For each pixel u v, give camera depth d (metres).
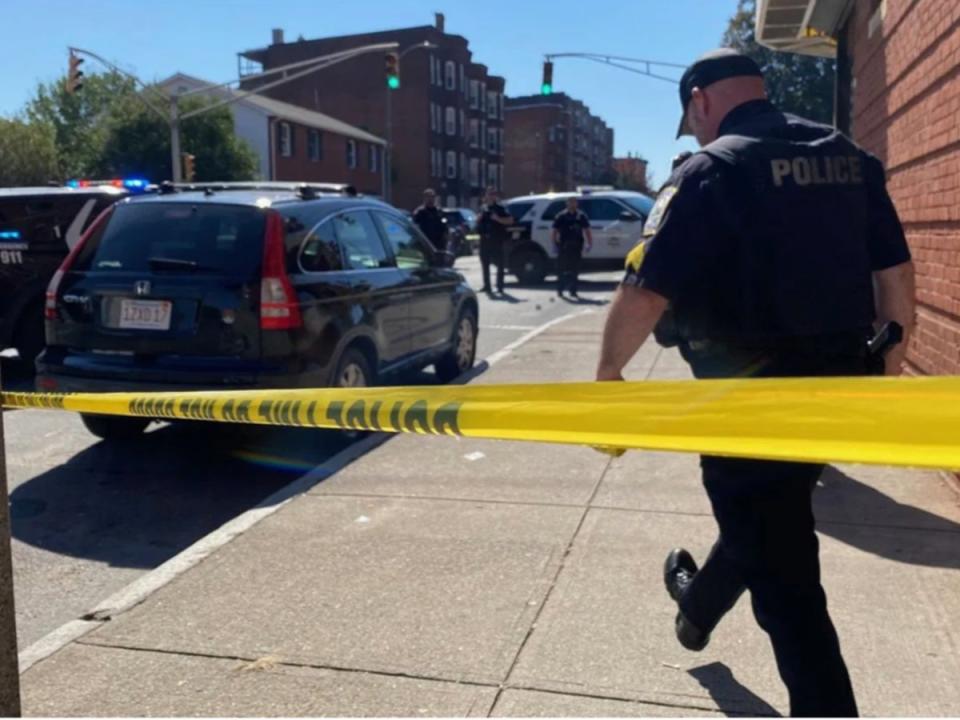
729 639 3.38
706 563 2.99
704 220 2.36
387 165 52.19
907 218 6.08
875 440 1.79
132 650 3.41
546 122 89.56
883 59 6.90
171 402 2.96
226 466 6.31
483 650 3.35
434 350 7.99
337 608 3.71
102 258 6.08
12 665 1.98
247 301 5.73
